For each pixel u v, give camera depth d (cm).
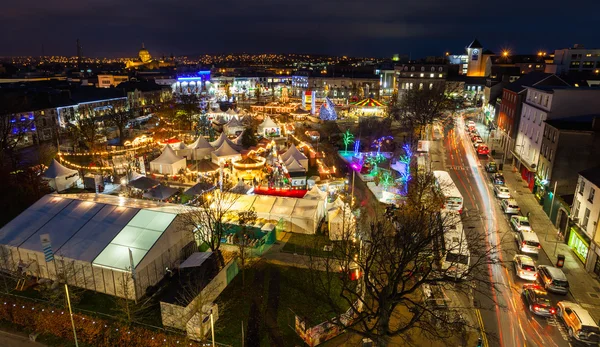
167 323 2378
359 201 4606
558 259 3195
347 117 10662
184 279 2561
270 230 3462
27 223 3058
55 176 4675
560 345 2364
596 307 2728
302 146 6862
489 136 7800
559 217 3856
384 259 2312
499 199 4700
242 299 2662
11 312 2406
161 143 6931
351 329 2048
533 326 2531
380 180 5275
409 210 3512
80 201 3266
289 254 3284
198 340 2233
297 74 16800
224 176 5231
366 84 14250
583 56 11506
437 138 7825
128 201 3416
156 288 2739
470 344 2350
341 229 3447
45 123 7881
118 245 2762
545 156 4503
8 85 10662
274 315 2508
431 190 3962
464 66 16212
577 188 3525
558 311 2619
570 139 4066
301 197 4338
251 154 5834
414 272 2070
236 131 8281
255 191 4419
